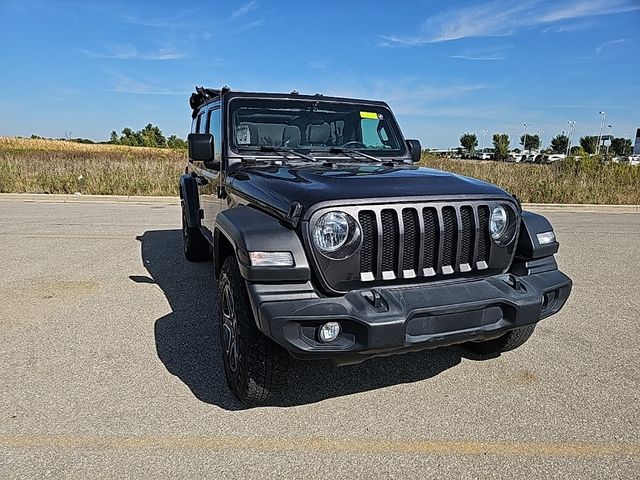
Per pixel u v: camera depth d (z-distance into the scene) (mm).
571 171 15281
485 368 3545
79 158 18141
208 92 5281
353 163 3996
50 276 5742
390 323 2477
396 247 2717
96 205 12023
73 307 4703
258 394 2891
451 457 2533
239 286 2885
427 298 2646
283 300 2545
